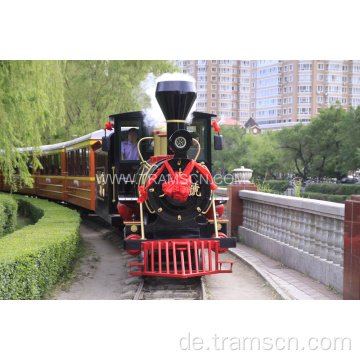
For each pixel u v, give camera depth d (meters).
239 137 59.88
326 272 7.12
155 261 8.77
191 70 112.69
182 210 7.58
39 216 14.32
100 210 12.38
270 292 7.15
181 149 7.31
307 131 50.31
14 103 10.89
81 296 7.40
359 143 43.59
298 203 8.11
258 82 114.06
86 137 14.21
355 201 5.94
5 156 11.91
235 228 11.81
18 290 5.91
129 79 26.70
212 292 7.32
